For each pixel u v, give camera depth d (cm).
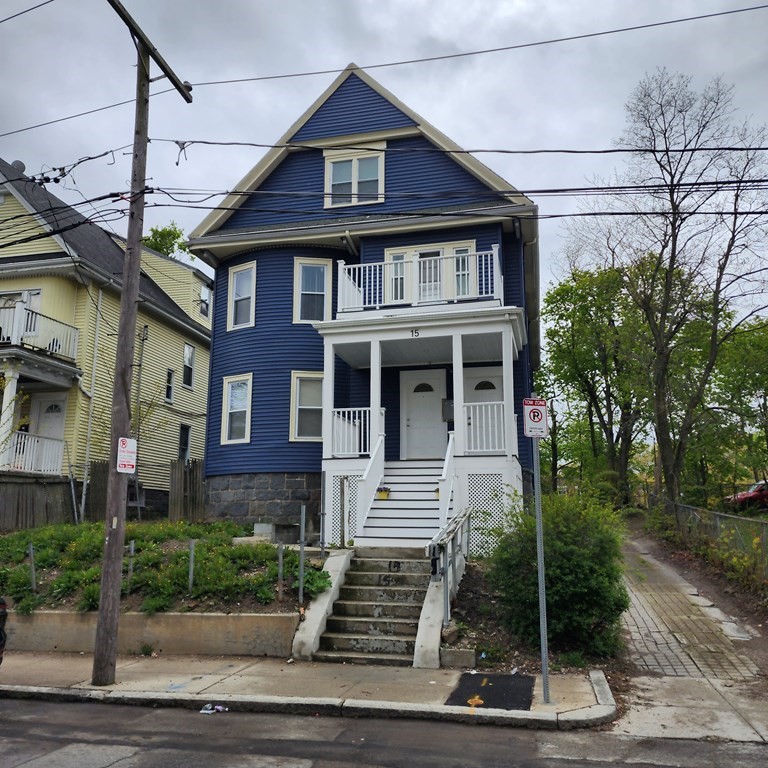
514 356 1730
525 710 690
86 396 2180
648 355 2392
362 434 1566
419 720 697
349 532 1470
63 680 848
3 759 584
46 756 591
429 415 1783
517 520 966
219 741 632
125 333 908
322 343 1855
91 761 575
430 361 1778
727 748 602
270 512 1778
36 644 1045
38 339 2016
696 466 3278
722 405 2769
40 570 1187
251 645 960
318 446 1809
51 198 2416
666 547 1767
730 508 2467
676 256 2223
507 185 1769
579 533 924
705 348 2691
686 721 677
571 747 610
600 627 907
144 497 2348
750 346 2786
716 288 2164
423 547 1178
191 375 2820
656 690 782
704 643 960
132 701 770
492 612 997
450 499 1379
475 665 877
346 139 1950
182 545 1270
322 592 1030
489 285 1675
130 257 928
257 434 1823
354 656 916
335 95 1984
